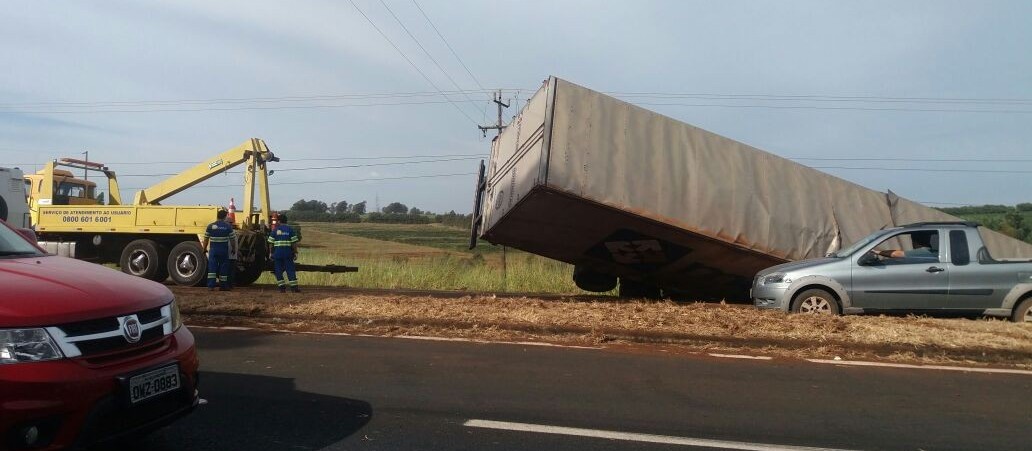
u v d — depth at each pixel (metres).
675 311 10.07
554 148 10.81
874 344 8.20
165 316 4.34
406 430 5.17
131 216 15.79
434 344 8.37
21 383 3.45
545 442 4.94
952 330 8.54
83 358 3.70
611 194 11.00
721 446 4.89
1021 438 5.15
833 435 5.17
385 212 84.50
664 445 4.91
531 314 9.82
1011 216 26.56
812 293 9.97
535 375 6.84
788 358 7.72
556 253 13.78
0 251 4.82
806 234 11.76
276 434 5.05
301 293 12.23
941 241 9.95
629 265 13.16
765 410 5.77
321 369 7.04
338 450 4.74
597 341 8.56
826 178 12.08
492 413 5.61
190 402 4.40
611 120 11.20
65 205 16.42
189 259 15.48
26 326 3.57
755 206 11.61
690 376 6.86
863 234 11.96
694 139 11.56
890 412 5.74
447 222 72.38
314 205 84.19
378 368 7.10
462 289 17.55
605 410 5.72
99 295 3.99
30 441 3.49
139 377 3.91
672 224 11.24
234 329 9.41
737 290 13.29
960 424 5.45
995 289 9.61
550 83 11.05
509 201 12.04
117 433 3.84
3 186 12.53
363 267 19.28
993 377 6.92
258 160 16.66
